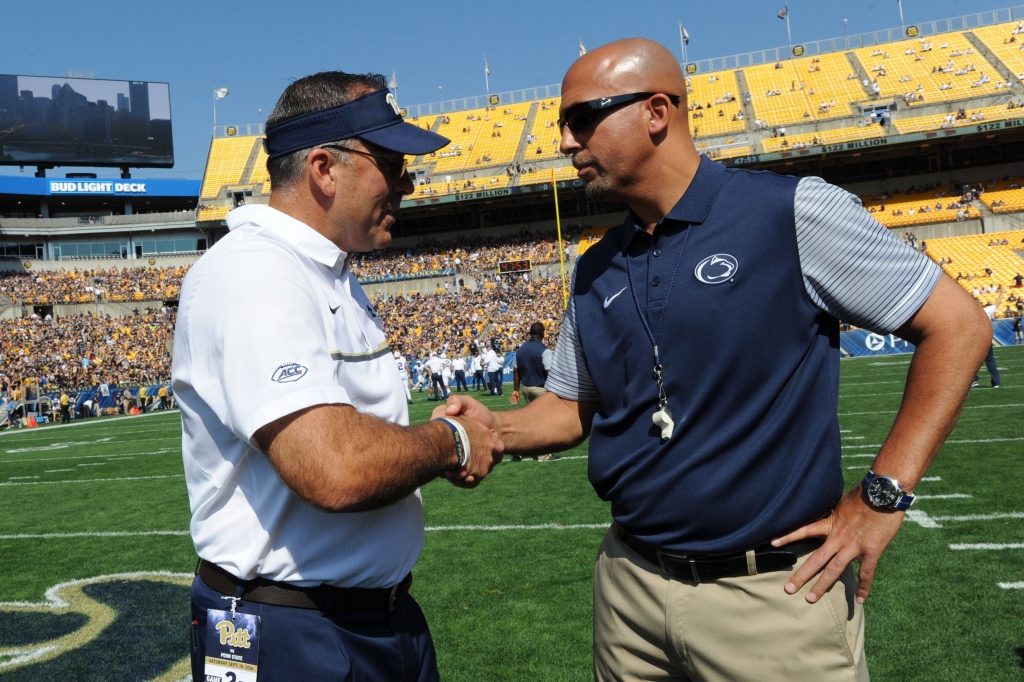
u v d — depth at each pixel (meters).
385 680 1.87
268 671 1.73
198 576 1.88
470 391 25.36
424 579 5.26
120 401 31.53
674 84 1.98
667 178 1.98
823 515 1.91
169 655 4.22
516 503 7.63
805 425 1.89
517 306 39.66
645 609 2.07
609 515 6.83
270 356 1.56
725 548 1.89
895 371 19.12
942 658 3.60
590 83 1.98
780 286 1.86
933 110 43.16
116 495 10.03
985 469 7.54
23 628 4.75
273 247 1.73
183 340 1.78
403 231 51.56
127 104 52.44
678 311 1.92
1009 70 44.00
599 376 2.13
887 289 1.77
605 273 2.15
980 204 39.00
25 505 9.72
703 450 1.90
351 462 1.52
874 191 43.88
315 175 1.84
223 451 1.76
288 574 1.74
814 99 46.88
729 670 1.92
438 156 52.06
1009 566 4.74
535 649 3.98
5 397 28.34
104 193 54.28
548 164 48.03
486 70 56.47
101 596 5.38
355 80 1.91
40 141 50.47
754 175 1.97
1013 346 25.05
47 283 48.12
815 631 1.84
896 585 4.56
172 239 54.09
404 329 38.62
